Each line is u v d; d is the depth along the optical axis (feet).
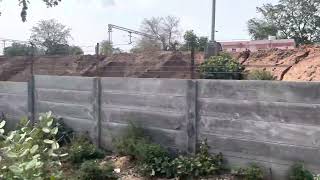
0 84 43.39
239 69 47.44
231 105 26.53
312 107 22.97
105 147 34.17
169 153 29.73
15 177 12.96
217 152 27.27
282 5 160.04
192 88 28.53
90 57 63.36
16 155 13.55
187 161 27.04
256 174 24.57
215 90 27.32
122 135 32.60
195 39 108.06
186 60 57.21
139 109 31.91
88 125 35.47
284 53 59.47
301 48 59.21
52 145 16.83
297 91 23.52
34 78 40.09
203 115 28.02
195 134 28.45
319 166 22.80
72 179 25.55
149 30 151.12
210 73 45.24
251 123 25.59
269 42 88.58
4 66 67.36
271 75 50.55
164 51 63.87
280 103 24.26
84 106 35.76
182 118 29.27
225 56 50.88
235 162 26.43
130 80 32.42
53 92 38.32
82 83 35.83
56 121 36.76
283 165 24.21
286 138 24.06
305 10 156.66
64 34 121.70
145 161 28.12
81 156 31.12
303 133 23.35
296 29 159.63
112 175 27.04
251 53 63.36
